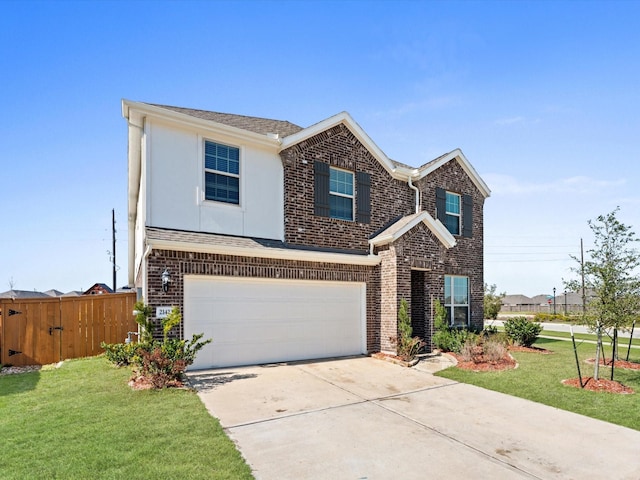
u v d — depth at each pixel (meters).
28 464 4.44
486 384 8.80
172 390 7.56
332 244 12.73
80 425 5.69
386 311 12.45
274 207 11.88
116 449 4.86
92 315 12.27
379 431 5.93
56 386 8.05
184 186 10.39
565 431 6.05
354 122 13.41
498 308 29.08
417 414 6.76
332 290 12.04
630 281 8.66
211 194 10.86
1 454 4.70
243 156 11.45
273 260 10.83
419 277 13.91
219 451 4.90
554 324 33.69
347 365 10.74
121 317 12.86
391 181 14.61
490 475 4.60
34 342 11.20
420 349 12.98
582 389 8.35
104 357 11.22
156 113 9.91
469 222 17.16
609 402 7.48
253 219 11.43
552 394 8.01
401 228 12.44
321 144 12.78
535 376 9.54
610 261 8.86
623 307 8.59
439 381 9.12
